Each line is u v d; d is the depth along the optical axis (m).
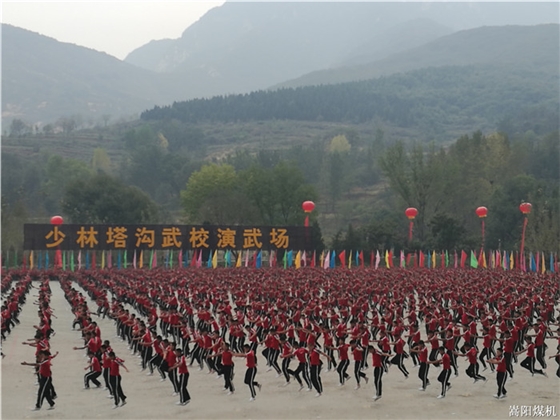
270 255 94.12
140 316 50.47
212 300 49.00
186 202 134.38
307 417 25.14
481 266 92.06
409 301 48.69
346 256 109.56
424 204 119.25
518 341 35.59
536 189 119.75
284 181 124.62
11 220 107.25
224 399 27.80
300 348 29.31
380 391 27.56
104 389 29.52
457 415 25.52
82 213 129.62
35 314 52.91
